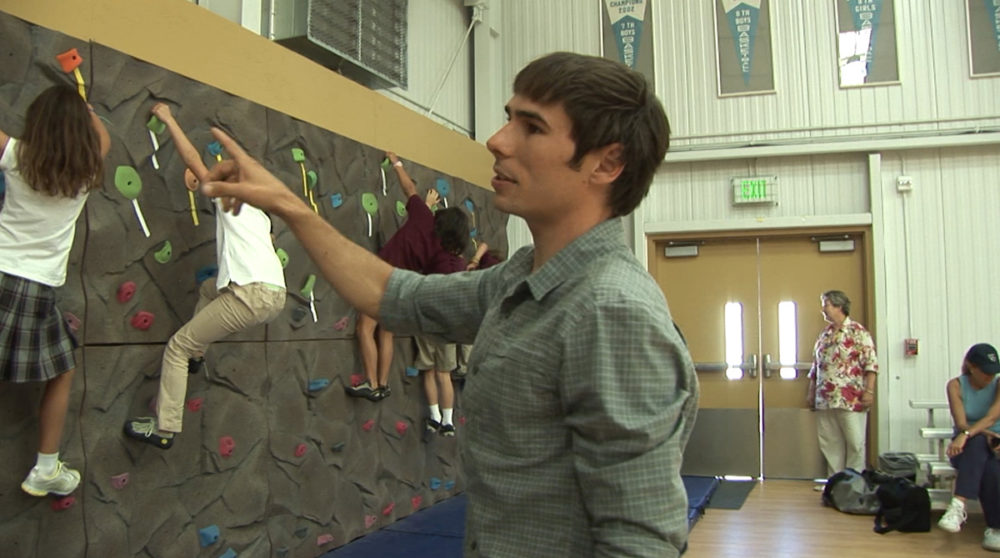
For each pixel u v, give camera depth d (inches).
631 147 36.0
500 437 35.1
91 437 109.0
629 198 37.3
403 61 210.2
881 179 266.8
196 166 117.2
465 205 228.4
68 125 92.7
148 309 118.0
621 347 31.7
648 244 288.0
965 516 201.3
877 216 264.7
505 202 37.6
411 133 200.7
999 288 256.7
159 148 120.6
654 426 31.1
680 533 31.7
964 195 261.0
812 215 271.7
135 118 116.6
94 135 96.0
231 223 120.3
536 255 39.1
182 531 123.2
